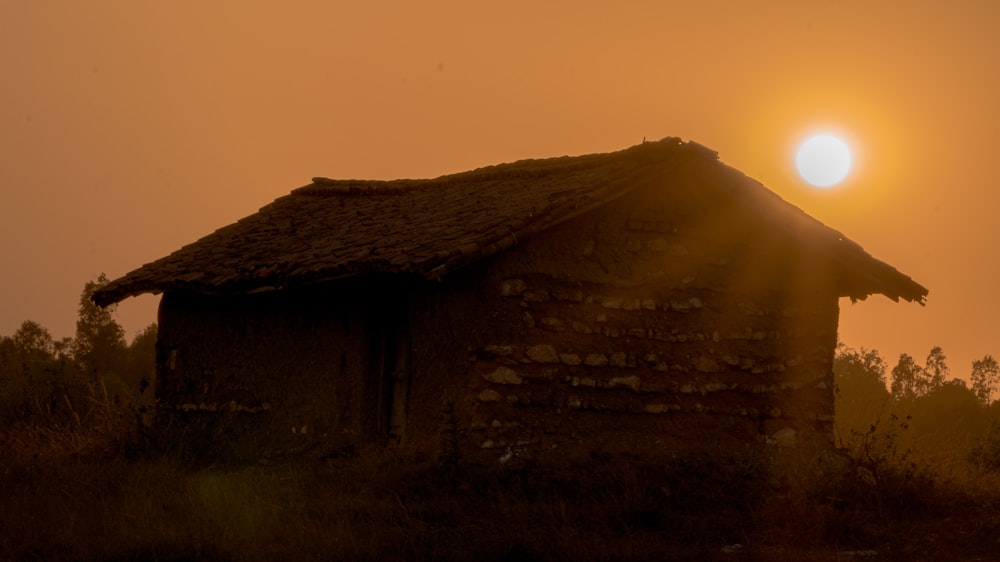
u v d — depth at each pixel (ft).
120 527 34.37
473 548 32.22
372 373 48.26
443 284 44.60
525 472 41.37
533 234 43.27
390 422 48.62
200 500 38.45
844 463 45.01
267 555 31.17
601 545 32.91
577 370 44.42
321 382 49.60
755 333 48.62
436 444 42.96
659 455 44.04
